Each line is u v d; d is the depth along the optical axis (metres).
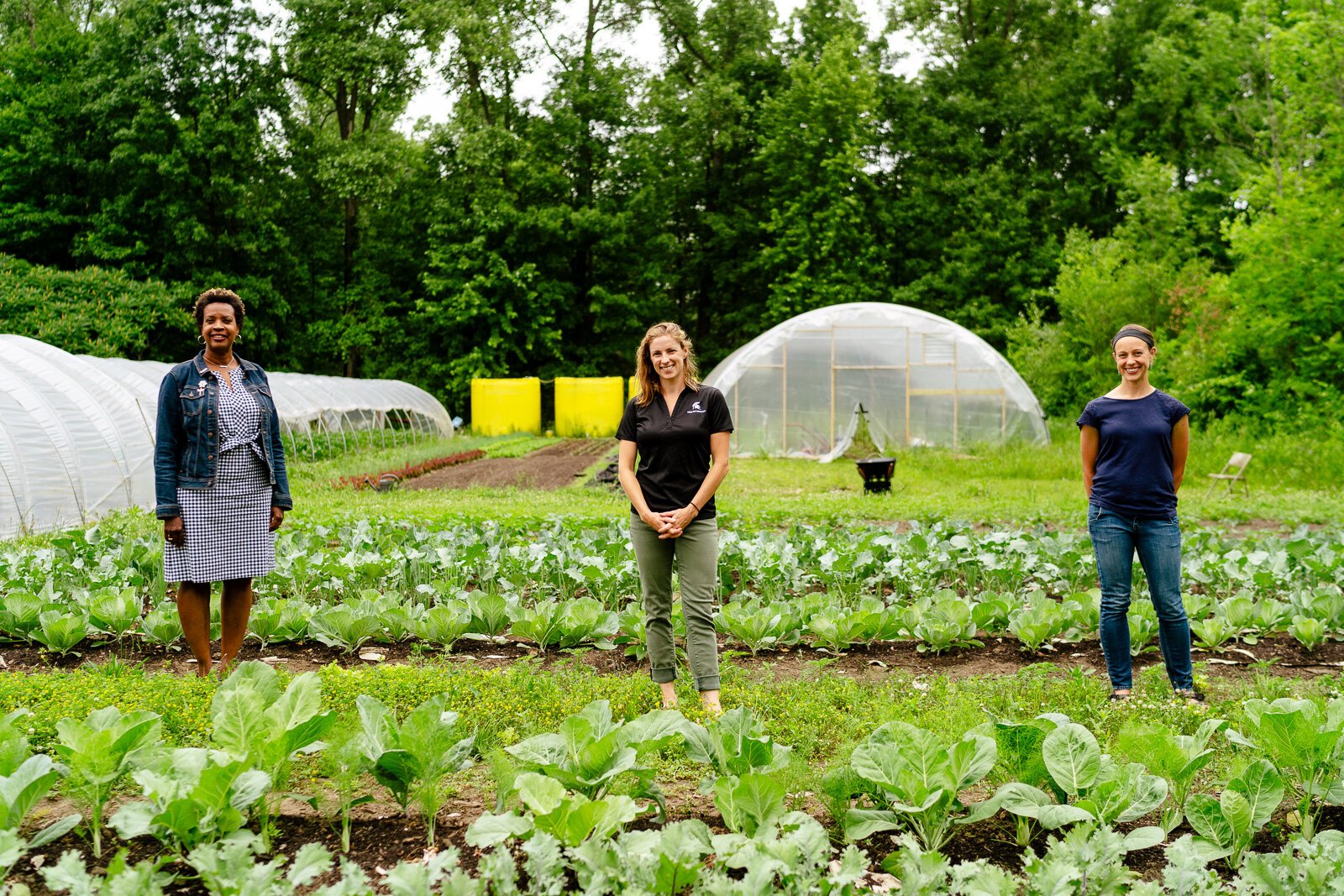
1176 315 24.62
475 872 2.65
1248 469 18.12
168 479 4.83
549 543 8.21
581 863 2.32
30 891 2.53
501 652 5.89
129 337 24.77
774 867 2.22
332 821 2.97
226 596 5.11
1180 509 12.77
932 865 2.39
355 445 24.05
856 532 9.45
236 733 2.81
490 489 16.00
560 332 35.09
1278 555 7.14
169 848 2.72
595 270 37.44
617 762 2.73
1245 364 22.52
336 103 35.81
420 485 17.44
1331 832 2.61
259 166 32.75
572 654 5.71
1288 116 22.64
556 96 35.81
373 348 36.34
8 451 11.06
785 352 24.09
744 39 37.66
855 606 6.87
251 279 31.66
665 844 2.33
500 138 33.44
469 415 36.81
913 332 23.53
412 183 35.66
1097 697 4.60
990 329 33.12
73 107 30.16
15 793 2.50
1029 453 21.12
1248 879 2.35
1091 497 4.89
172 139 30.89
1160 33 33.53
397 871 2.17
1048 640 6.05
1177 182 32.22
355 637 5.69
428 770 2.76
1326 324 21.02
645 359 4.46
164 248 31.02
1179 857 2.39
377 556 7.24
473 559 7.34
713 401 4.44
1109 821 2.66
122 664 5.22
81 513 11.54
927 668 5.55
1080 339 26.34
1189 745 2.92
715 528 4.52
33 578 6.84
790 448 24.03
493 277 33.91
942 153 36.31
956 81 36.88
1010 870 2.74
